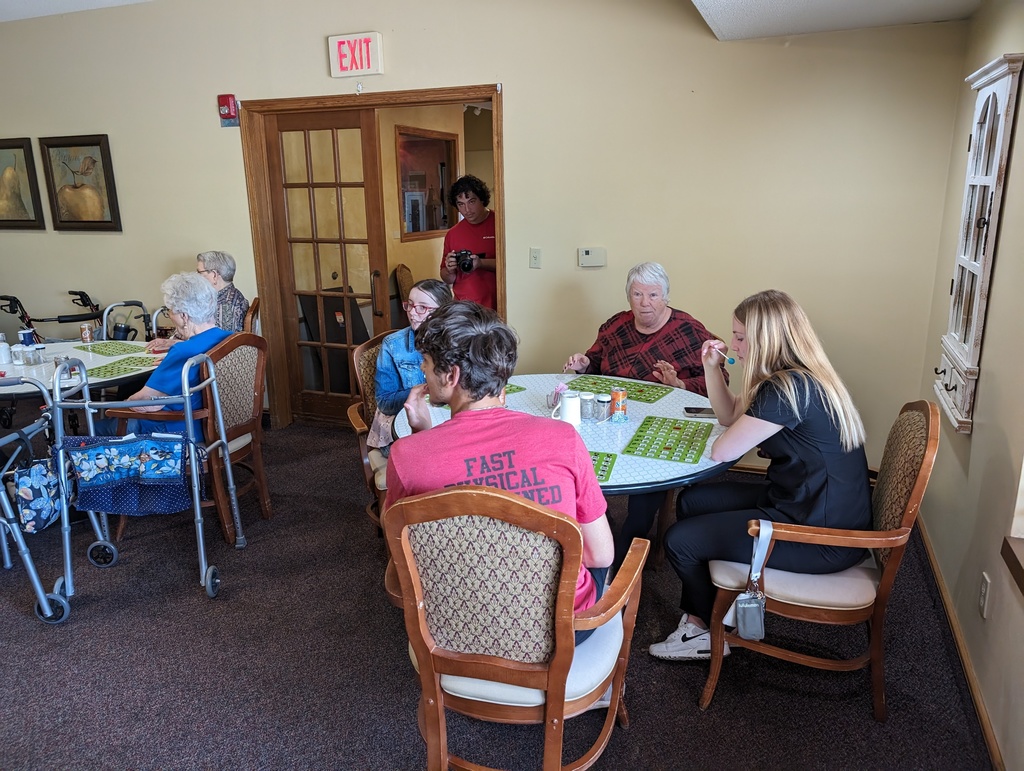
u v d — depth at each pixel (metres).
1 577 2.61
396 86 3.65
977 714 1.76
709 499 2.12
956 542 2.23
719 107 3.17
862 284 3.15
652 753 1.75
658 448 1.98
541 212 3.56
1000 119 1.96
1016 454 1.67
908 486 1.63
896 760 1.73
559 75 3.37
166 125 4.17
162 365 2.68
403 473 1.26
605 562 1.41
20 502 2.22
